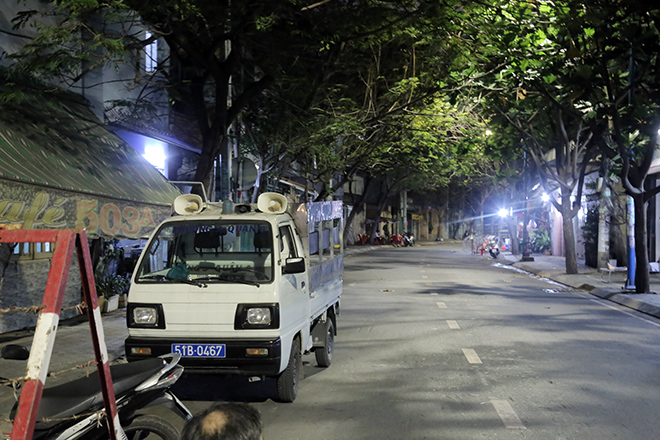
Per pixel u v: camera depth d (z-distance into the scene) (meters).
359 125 18.78
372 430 5.54
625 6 10.42
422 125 22.11
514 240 38.31
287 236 7.11
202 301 6.18
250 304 6.12
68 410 3.64
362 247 52.25
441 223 89.50
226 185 15.31
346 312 13.14
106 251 13.87
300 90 17.23
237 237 6.76
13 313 10.31
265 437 5.36
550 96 15.98
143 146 15.71
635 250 15.83
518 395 6.68
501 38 12.53
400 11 11.70
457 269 27.03
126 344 6.17
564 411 6.09
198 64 17.11
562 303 14.83
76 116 12.20
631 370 7.85
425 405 6.32
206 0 11.42
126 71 15.20
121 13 12.05
